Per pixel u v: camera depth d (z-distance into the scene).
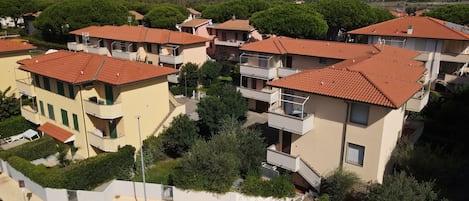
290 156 24.83
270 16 58.69
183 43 53.41
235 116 34.12
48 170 26.77
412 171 23.72
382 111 21.75
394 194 19.83
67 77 30.09
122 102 29.44
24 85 36.97
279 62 42.28
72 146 32.31
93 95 30.98
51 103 33.78
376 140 22.33
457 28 50.97
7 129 36.41
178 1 144.38
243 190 24.25
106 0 77.31
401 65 30.64
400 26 50.19
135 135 31.22
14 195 26.84
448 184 23.67
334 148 24.33
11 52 43.28
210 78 55.47
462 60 45.25
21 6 95.69
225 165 24.25
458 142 31.55
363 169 23.31
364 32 51.22
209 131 34.59
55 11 73.94
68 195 25.34
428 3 125.12
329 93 23.31
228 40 75.06
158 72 32.03
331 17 65.75
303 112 25.20
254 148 26.78
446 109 33.53
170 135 31.41
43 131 33.91
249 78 45.47
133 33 58.38
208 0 151.88
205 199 24.84
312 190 25.38
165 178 28.19
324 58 39.16
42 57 38.41
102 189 26.94
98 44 61.19
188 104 48.59
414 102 29.05
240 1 85.06
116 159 28.38
